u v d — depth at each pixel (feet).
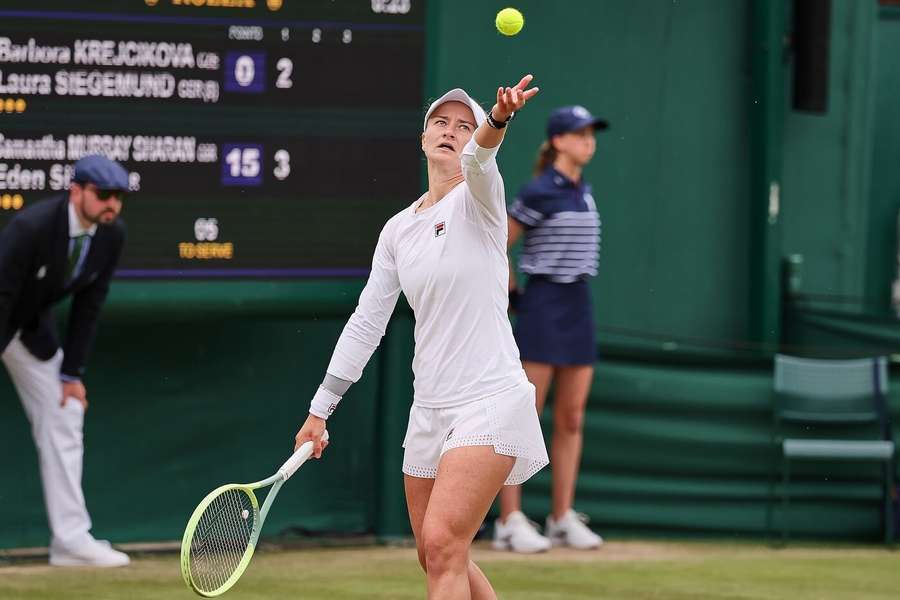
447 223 42.86
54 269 63.93
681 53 83.76
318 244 71.61
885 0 88.74
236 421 75.51
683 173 84.28
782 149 85.51
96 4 67.26
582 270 73.77
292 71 70.64
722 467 80.84
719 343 81.66
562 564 71.15
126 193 68.23
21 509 72.02
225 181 69.97
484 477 42.16
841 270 87.86
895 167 88.69
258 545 74.43
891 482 80.74
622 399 79.92
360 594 62.69
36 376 66.69
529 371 73.92
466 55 79.61
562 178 73.51
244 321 71.20
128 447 73.67
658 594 64.13
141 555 71.26
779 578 68.80
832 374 81.41
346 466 77.41
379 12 71.87
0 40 65.77
